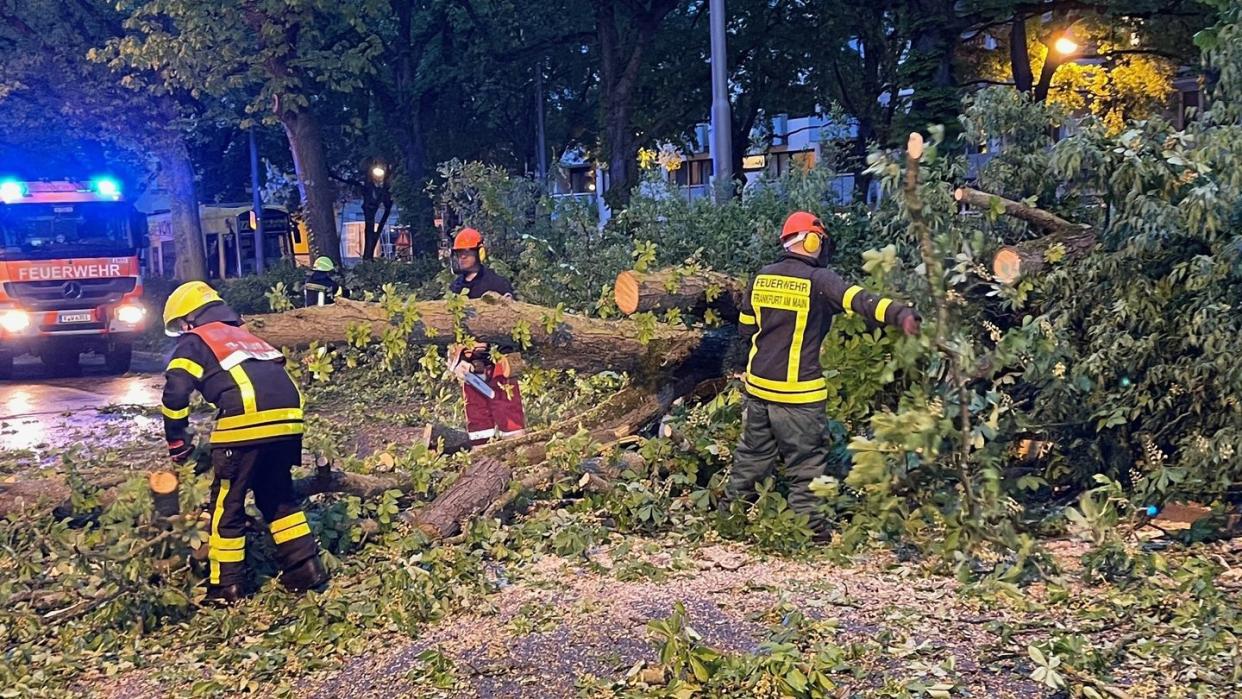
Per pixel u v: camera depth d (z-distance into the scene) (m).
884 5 17.88
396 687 4.44
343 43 20.89
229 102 26.75
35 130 26.77
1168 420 6.20
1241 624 4.45
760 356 6.07
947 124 13.96
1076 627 4.56
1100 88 24.45
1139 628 4.52
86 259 18.11
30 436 11.84
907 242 7.25
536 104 30.12
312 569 5.63
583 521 6.52
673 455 6.86
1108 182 6.33
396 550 5.92
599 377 9.37
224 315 5.77
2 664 4.86
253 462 5.51
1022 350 5.22
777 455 6.23
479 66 25.59
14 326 17.62
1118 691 3.92
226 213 40.75
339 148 32.22
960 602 4.96
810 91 23.20
